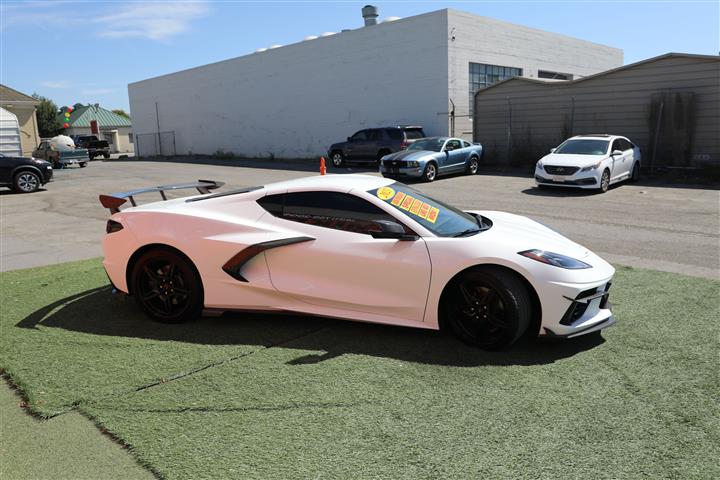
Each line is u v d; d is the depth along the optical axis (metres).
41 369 3.75
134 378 3.61
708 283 5.72
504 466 2.66
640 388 3.41
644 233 8.82
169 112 40.09
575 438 2.88
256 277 4.42
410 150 17.81
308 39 27.98
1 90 31.91
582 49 29.81
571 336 3.96
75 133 66.44
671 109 16.98
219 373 3.68
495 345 3.99
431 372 3.68
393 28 23.67
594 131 18.94
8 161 16.70
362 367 3.76
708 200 12.28
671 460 2.68
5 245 8.89
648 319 4.62
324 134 28.08
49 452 2.82
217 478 2.58
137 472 2.65
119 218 4.78
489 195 13.69
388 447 2.82
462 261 3.98
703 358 3.83
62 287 5.86
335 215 4.36
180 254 4.55
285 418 3.11
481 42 23.31
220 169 25.67
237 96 33.53
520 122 20.78
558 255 4.09
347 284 4.27
